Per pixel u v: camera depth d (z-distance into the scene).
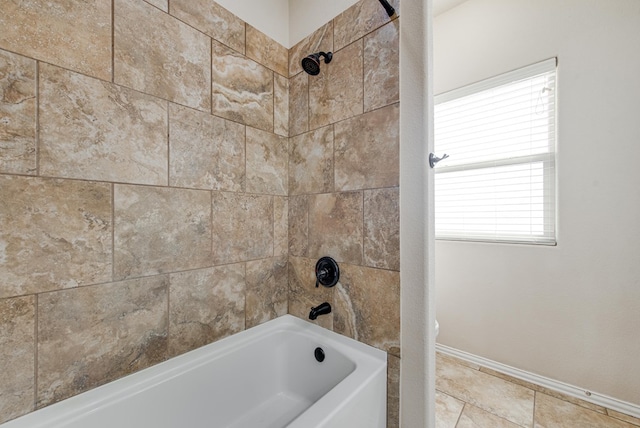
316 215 1.27
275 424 1.09
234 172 1.17
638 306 1.36
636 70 1.35
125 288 0.86
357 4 1.11
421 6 0.91
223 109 1.13
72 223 0.76
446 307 2.00
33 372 0.70
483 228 1.87
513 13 1.71
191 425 0.96
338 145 1.17
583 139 1.49
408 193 0.95
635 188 1.36
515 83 1.72
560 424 1.31
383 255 1.02
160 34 0.93
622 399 1.40
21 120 0.68
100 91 0.81
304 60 1.13
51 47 0.72
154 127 0.92
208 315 1.09
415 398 0.93
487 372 1.77
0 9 0.65
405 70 0.95
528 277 1.67
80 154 0.77
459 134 1.96
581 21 1.49
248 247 1.23
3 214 0.66
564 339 1.55
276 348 1.26
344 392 0.81
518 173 1.73
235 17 1.18
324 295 1.23
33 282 0.70
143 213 0.90
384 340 1.01
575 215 1.52
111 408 0.78
